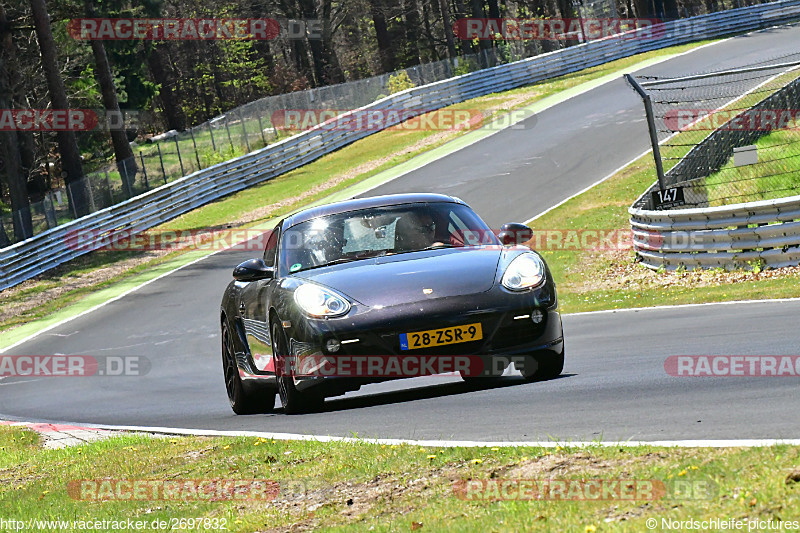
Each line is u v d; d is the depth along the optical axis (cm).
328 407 2872
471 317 2447
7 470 2847
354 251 2805
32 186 19725
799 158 7694
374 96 17600
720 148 8244
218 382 4928
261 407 3188
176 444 2572
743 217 6028
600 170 11056
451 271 2575
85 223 12075
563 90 17225
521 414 2152
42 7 14175
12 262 10850
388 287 2531
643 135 12256
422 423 2195
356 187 13112
